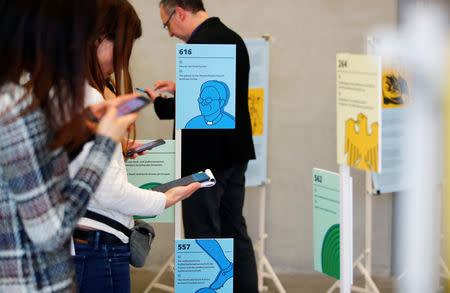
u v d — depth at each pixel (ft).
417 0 11.23
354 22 11.80
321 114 12.15
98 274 5.78
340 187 7.14
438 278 11.87
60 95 4.02
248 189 12.36
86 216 5.67
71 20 4.00
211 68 7.05
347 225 7.13
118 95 5.83
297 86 12.06
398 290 11.87
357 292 11.55
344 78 6.96
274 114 12.16
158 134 11.95
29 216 3.86
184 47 6.97
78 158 4.96
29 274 4.09
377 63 6.37
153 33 11.82
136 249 5.94
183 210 9.25
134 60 11.85
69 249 4.35
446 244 11.72
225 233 9.87
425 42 11.01
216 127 7.22
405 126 10.82
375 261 12.59
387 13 11.68
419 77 10.82
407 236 12.14
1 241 4.05
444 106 10.95
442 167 11.23
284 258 12.66
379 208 12.39
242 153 9.16
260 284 11.62
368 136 6.61
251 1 11.76
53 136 3.98
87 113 4.14
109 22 5.68
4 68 3.99
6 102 3.90
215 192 9.08
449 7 11.16
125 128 4.25
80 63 4.05
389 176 10.90
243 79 9.12
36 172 3.85
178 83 7.06
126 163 7.55
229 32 9.02
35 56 4.00
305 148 12.28
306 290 11.78
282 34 11.87
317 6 11.78
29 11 3.96
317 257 7.80
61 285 4.22
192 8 9.00
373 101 6.47
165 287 10.91
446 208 11.52
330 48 11.92
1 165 3.87
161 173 7.63
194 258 7.39
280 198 12.47
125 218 5.89
